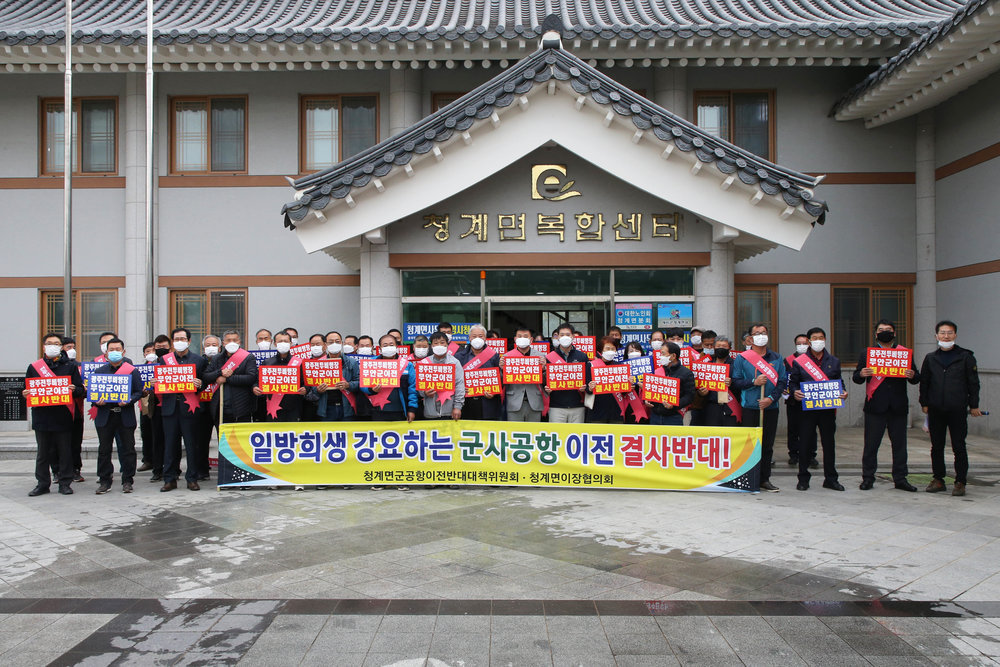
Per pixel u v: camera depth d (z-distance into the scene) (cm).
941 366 804
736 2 1510
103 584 514
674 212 1057
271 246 1413
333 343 880
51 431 832
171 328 1420
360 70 1413
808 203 946
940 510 729
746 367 834
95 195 1416
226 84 1423
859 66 1322
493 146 991
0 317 1408
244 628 435
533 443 820
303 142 1430
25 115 1417
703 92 1415
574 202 1062
